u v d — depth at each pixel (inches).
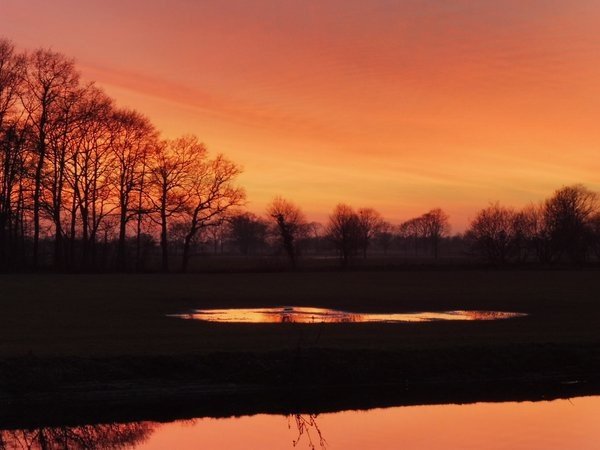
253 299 2053.4
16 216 3029.0
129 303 1868.8
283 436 807.7
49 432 820.6
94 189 3248.0
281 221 4288.9
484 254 5152.6
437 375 1041.5
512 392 1011.9
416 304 1934.1
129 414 884.6
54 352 1007.6
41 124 2898.6
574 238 4928.6
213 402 934.4
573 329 1365.7
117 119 3238.2
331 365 1019.3
